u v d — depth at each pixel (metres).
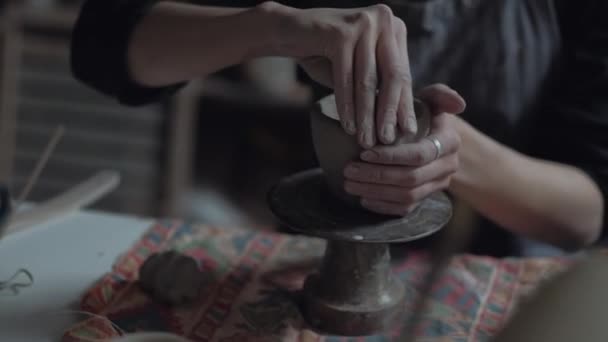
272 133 2.34
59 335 0.79
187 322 0.84
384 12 0.84
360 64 0.79
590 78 1.19
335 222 0.79
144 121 1.92
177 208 1.99
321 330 0.84
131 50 1.07
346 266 0.83
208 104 2.28
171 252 0.90
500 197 1.09
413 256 1.03
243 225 2.23
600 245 1.04
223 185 2.37
